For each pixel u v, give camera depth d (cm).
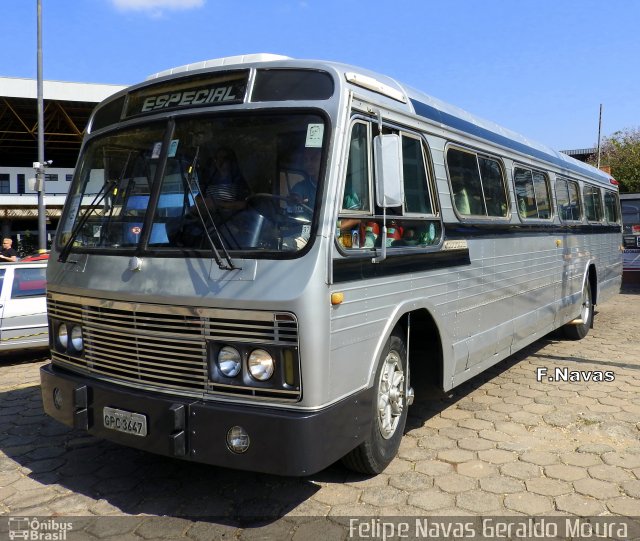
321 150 365
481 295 579
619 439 513
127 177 429
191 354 369
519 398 634
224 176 384
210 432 354
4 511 397
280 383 346
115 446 511
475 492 415
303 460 337
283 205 365
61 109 2867
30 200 2927
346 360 373
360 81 399
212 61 423
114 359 408
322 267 348
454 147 542
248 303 347
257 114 384
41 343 852
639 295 1570
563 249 847
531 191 740
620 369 753
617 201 1232
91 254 426
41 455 493
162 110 423
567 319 879
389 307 419
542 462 466
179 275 373
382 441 436
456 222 529
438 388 504
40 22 1792
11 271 846
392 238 431
